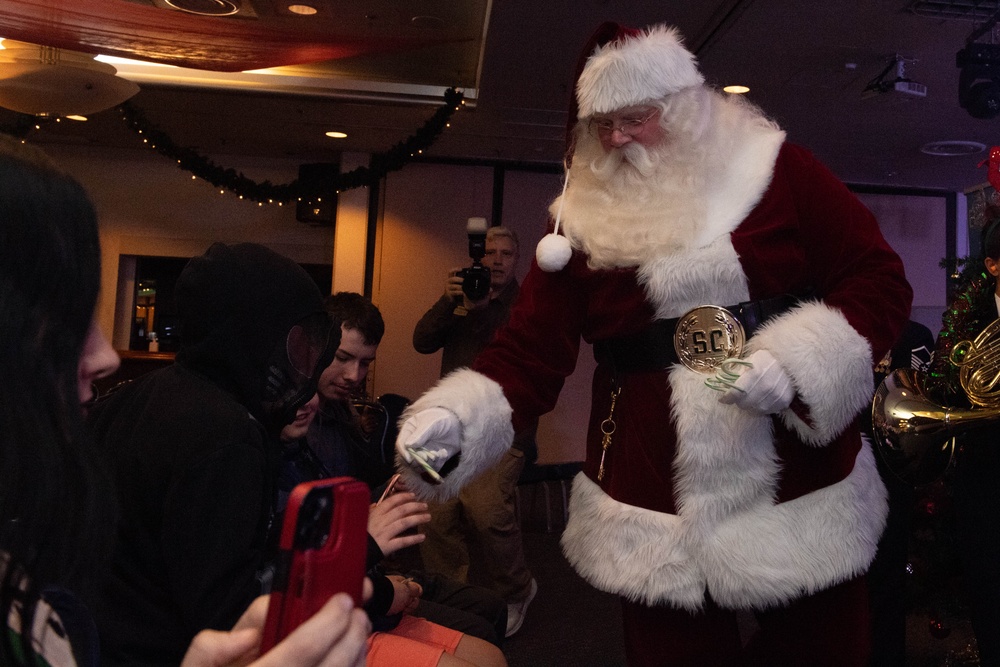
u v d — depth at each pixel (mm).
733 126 1630
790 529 1468
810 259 1600
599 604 3736
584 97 1562
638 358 1566
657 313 1541
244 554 1167
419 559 4141
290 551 511
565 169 1764
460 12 4629
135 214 7504
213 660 562
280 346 1371
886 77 4973
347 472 2143
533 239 7512
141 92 5672
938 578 2656
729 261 1483
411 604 1766
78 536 519
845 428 1462
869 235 1581
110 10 4348
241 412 1243
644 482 1532
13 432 491
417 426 1488
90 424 1350
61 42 4637
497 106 5871
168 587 1188
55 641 515
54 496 504
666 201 1530
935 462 2021
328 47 4930
